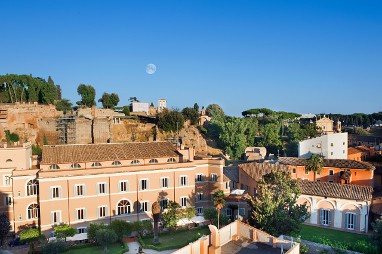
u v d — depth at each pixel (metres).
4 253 55.94
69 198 71.62
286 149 159.88
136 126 156.25
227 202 83.00
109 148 82.69
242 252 33.25
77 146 81.00
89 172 73.00
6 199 74.62
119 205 76.25
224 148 166.75
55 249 59.44
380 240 57.34
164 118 160.12
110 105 179.75
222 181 87.00
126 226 68.75
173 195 81.56
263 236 35.62
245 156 157.88
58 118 137.38
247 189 98.19
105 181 74.75
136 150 84.06
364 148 144.62
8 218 73.94
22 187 72.50
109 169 74.75
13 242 69.00
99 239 61.75
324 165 99.38
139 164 80.06
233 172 106.62
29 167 79.19
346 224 74.12
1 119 128.25
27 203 73.00
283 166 99.56
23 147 76.75
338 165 97.81
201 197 87.50
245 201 82.31
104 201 74.62
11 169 74.81
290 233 58.88
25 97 161.38
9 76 154.62
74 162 74.31
